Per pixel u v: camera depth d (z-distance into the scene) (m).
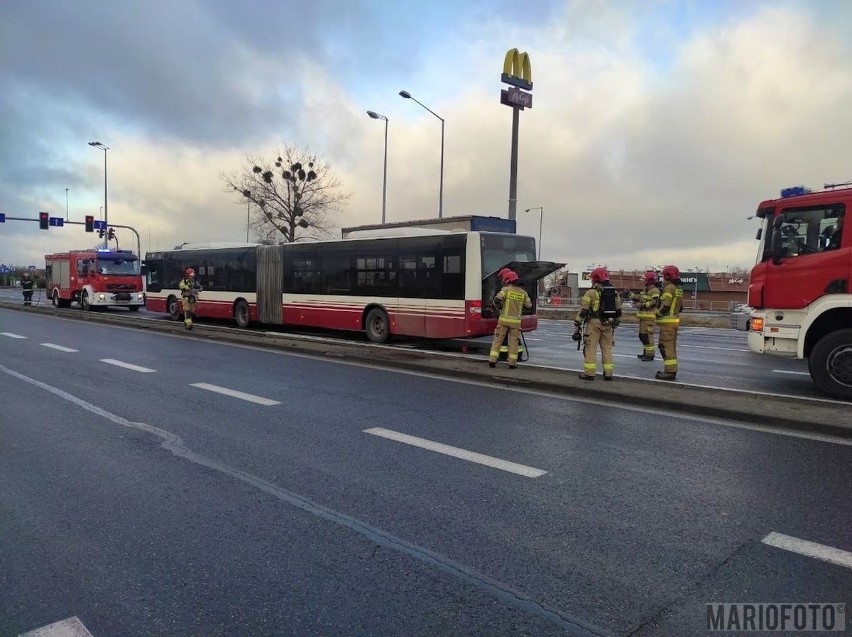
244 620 3.00
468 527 4.13
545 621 3.01
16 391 8.80
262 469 5.34
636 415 7.52
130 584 3.35
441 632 2.91
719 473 5.28
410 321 14.62
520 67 23.69
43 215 43.69
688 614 3.07
